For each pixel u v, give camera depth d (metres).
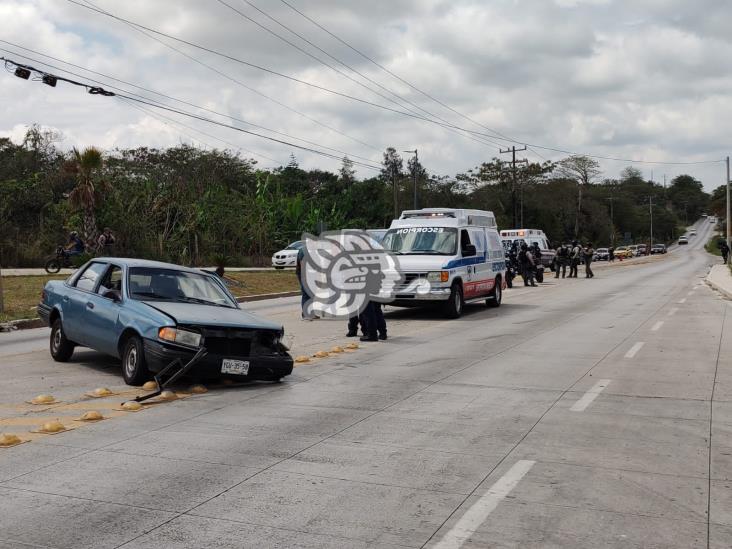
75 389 9.10
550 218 99.56
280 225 50.41
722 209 157.50
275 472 5.76
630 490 5.38
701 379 10.04
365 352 12.67
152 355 8.86
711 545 4.37
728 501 5.15
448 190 89.62
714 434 7.06
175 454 6.25
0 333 16.02
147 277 10.16
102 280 10.52
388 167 93.44
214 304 10.08
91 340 10.21
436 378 10.11
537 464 6.03
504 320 18.20
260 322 9.48
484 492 5.32
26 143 53.91
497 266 22.11
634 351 12.74
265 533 4.52
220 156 64.88
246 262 44.44
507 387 9.45
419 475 5.72
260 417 7.68
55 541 4.36
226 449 6.41
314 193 72.50
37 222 39.56
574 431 7.16
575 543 4.39
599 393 9.06
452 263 18.30
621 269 56.47
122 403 8.21
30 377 9.94
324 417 7.70
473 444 6.66
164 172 54.97
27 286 23.17
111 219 33.09
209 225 42.28
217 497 5.17
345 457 6.21
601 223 108.25
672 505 5.06
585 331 15.78
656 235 192.62
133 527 4.59
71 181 43.03
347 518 4.78
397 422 7.50
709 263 75.25
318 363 11.43
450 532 4.55
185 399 8.60
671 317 18.83
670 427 7.34
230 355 9.06
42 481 5.48
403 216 20.56
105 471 5.75
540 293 28.36
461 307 18.97
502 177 95.56
